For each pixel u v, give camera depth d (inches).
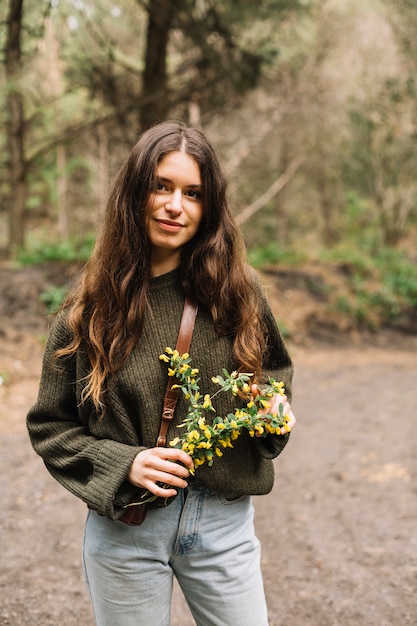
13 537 144.6
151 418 60.5
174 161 60.7
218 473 61.7
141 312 60.5
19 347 292.7
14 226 433.4
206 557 63.1
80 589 123.9
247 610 63.8
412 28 560.7
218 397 61.8
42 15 229.5
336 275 488.7
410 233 721.6
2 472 181.8
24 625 111.0
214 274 61.6
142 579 62.5
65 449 62.4
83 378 61.4
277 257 510.9
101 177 531.2
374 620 114.4
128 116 409.7
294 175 791.1
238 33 373.4
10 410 234.4
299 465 199.8
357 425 243.0
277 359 69.3
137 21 398.3
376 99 587.2
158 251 63.2
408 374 346.6
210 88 386.6
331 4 549.0
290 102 615.5
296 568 134.4
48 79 407.8
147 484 57.0
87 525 65.3
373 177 698.8
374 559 137.7
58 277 347.6
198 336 61.9
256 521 158.7
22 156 429.7
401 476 187.3
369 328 452.1
